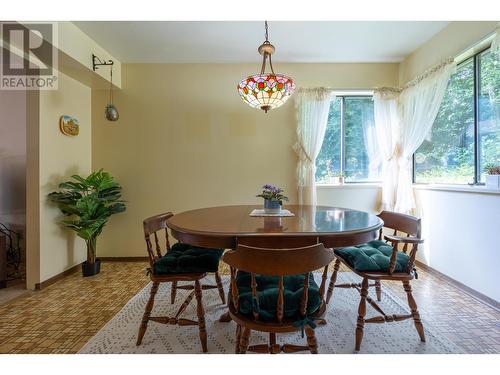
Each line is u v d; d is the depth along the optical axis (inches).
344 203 123.1
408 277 57.2
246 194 122.7
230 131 122.0
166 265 58.9
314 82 122.2
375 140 125.3
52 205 97.3
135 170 121.4
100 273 105.9
